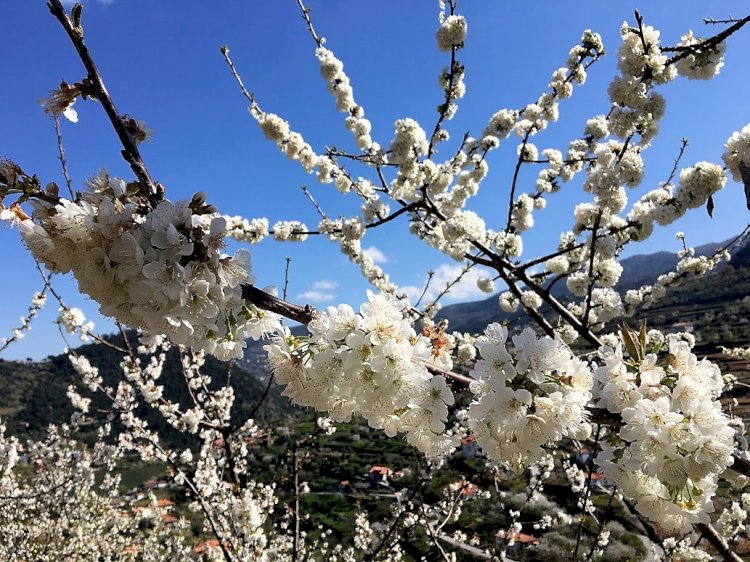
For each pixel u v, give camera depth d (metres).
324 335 1.92
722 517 5.89
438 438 2.03
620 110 4.51
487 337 1.91
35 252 1.76
